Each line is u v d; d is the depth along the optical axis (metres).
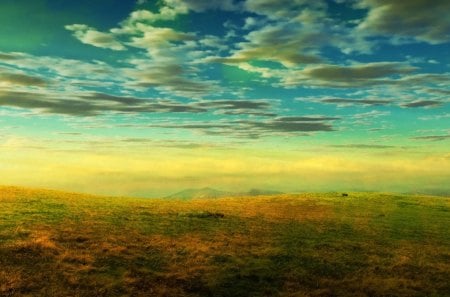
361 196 76.00
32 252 27.38
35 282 22.81
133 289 23.06
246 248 33.06
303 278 26.83
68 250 28.58
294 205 63.00
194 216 46.38
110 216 42.81
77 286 22.81
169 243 32.94
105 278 24.19
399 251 35.69
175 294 22.88
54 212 42.09
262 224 44.47
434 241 41.25
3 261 25.45
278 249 33.28
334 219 51.19
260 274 26.84
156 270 26.53
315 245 35.78
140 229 37.53
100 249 29.56
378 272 29.11
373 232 43.84
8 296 20.95
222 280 25.30
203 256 29.86
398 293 24.98
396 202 70.00
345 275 28.05
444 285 26.98
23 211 40.94
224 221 44.81
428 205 67.94
